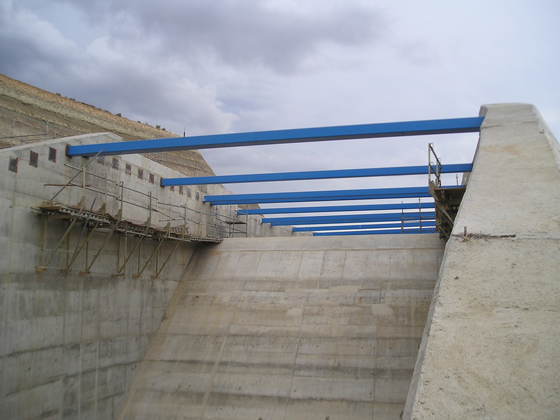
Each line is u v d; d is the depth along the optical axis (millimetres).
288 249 24953
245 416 17672
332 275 22609
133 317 20281
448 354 5695
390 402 16797
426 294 20328
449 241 7832
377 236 24422
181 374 19859
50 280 15742
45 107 33219
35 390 14789
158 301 22344
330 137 16156
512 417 4902
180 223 25062
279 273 23562
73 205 17047
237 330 21062
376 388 17344
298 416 17188
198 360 20234
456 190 17344
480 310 6219
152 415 18625
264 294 22562
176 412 18484
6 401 13734
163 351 21078
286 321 20844
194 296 23547
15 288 14336
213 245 26500
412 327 19047
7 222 14227
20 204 14742
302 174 22656
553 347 5484
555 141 13930
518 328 5828
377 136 16250
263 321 21156
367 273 22203
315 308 21109
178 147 16812
